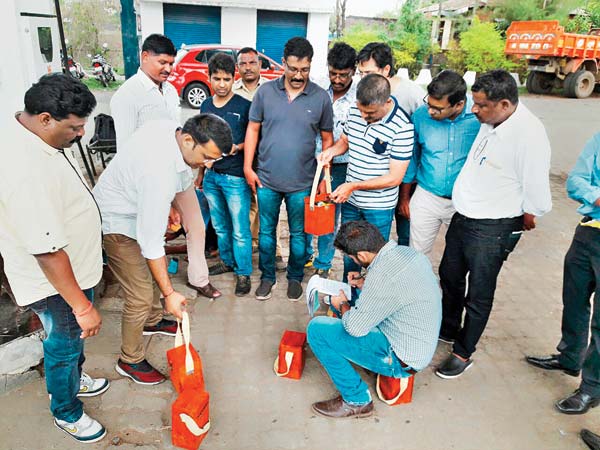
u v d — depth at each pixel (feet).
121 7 20.08
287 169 10.71
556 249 15.65
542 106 44.32
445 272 9.71
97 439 7.64
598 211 8.07
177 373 7.67
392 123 9.45
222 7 46.26
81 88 5.86
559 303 12.38
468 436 8.13
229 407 8.49
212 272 12.80
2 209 5.97
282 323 10.94
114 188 7.66
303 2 47.01
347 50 10.75
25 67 11.35
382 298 7.29
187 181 8.68
